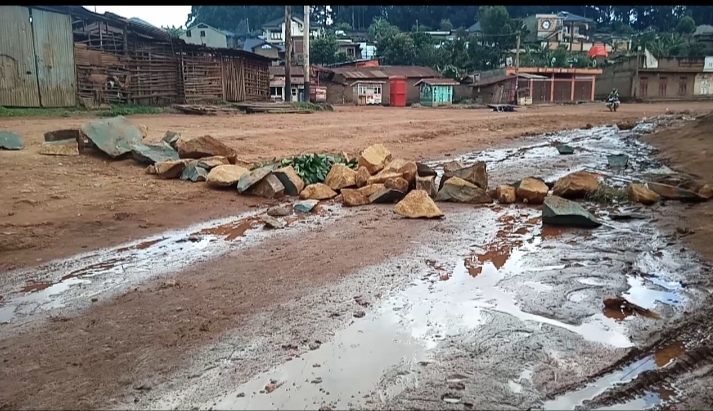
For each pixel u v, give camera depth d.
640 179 10.63
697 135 15.20
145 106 23.19
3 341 4.01
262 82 31.30
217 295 4.84
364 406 3.18
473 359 3.71
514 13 95.31
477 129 20.55
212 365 3.64
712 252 5.85
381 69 48.81
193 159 10.22
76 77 21.09
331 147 14.15
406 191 8.88
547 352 3.79
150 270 5.52
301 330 4.15
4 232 6.42
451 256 5.93
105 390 3.37
